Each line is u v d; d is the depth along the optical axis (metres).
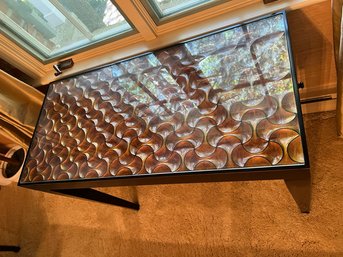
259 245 1.07
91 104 1.11
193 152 0.77
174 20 1.05
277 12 0.88
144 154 0.85
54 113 1.17
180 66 1.00
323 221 1.01
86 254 1.43
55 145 1.06
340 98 0.84
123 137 0.93
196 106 0.88
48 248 1.55
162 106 0.94
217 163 0.72
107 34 1.18
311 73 1.09
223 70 0.91
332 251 0.96
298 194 0.86
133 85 1.07
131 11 0.99
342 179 1.04
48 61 1.33
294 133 0.67
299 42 0.97
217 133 0.78
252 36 0.92
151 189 1.38
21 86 1.28
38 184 0.98
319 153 1.12
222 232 1.15
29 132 1.45
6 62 1.31
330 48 0.97
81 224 1.51
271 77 0.81
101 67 1.19
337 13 0.68
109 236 1.40
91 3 1.12
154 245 1.27
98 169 0.90
